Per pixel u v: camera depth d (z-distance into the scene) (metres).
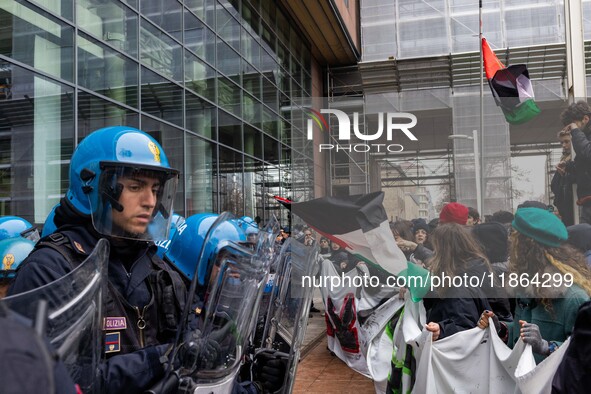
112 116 8.59
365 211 2.90
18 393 0.55
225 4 13.59
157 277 1.75
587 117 2.70
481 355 2.96
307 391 5.09
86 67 8.00
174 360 1.43
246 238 1.97
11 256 2.42
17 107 6.60
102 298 1.19
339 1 18.75
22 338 0.58
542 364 2.32
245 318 1.67
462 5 21.20
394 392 3.45
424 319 3.33
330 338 6.13
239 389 1.86
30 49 6.86
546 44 19.36
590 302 1.57
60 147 7.34
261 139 15.63
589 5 18.91
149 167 1.70
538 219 2.70
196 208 11.43
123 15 9.05
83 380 1.05
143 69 9.62
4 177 6.38
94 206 1.67
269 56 16.64
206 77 12.28
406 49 21.67
